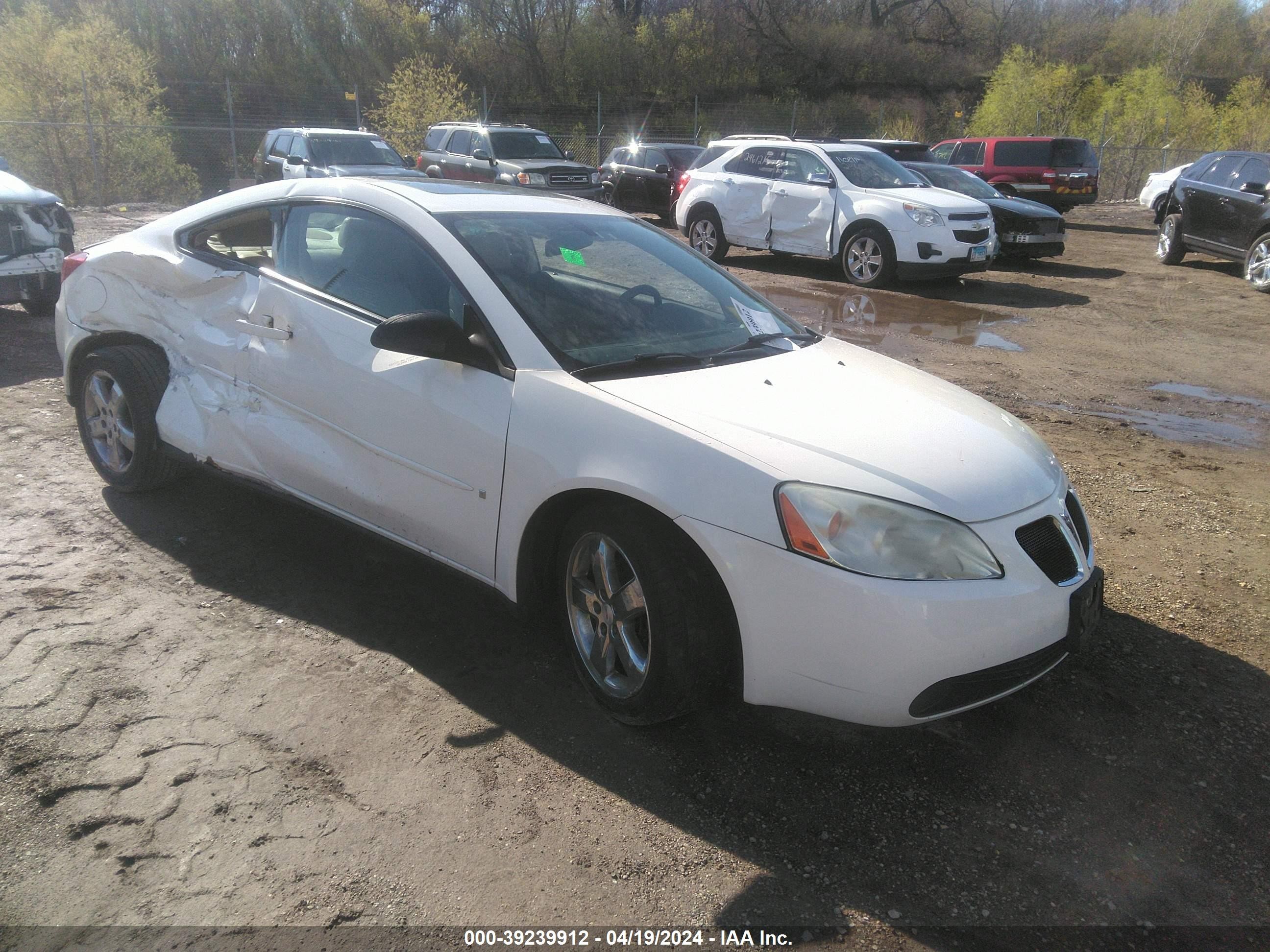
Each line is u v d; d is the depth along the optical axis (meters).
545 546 2.95
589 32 37.03
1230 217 12.48
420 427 3.09
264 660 3.06
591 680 2.88
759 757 2.73
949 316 9.93
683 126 35.72
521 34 35.44
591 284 3.32
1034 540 2.61
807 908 2.19
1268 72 45.19
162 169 21.48
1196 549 4.31
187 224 4.00
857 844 2.41
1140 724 2.98
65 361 4.30
